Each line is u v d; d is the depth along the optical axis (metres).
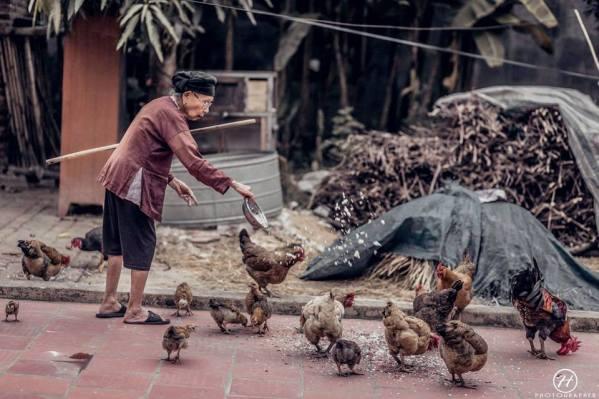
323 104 17.08
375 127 17.31
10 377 6.71
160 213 8.16
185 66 16.53
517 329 8.80
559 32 16.23
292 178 14.56
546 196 12.00
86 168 12.12
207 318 8.62
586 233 11.83
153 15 11.50
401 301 9.33
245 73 14.15
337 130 16.05
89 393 6.52
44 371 6.89
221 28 17.19
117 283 8.42
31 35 14.00
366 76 17.36
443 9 16.69
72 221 12.04
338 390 6.88
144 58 14.98
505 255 9.74
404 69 17.16
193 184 11.47
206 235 11.41
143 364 7.20
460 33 15.88
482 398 6.86
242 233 9.01
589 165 11.74
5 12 13.86
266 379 7.03
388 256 10.19
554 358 7.91
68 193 12.14
